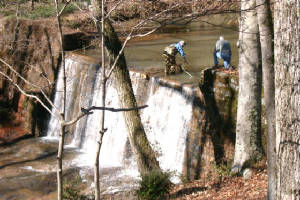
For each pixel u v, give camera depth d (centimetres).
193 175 1183
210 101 1155
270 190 802
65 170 1374
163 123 1313
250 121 1018
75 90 1689
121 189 1192
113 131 1485
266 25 768
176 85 1296
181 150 1239
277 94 551
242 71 999
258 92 1004
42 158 1507
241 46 983
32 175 1363
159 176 1038
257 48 963
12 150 1595
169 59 1432
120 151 1437
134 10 1120
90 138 1577
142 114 1394
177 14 865
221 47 1265
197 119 1202
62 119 490
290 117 538
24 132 1758
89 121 1594
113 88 1520
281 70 541
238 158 1056
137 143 1073
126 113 1076
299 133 537
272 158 789
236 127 1055
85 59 1694
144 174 1053
